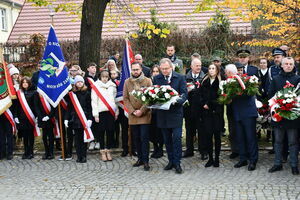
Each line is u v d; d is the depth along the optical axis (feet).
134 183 21.49
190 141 26.50
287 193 19.12
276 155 22.75
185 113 26.18
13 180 22.77
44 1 40.52
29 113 27.14
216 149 23.93
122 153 27.58
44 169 24.94
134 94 22.68
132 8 46.52
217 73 23.41
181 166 24.50
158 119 23.45
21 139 33.19
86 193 20.17
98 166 25.21
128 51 28.14
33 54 57.11
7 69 27.48
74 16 67.26
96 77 30.42
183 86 23.17
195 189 20.16
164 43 53.16
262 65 29.55
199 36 53.01
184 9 63.31
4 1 93.09
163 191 20.03
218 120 23.45
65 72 26.71
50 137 27.35
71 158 27.32
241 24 57.52
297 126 21.81
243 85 22.08
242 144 23.80
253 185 20.45
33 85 28.73
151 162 25.72
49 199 19.49
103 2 34.04
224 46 52.34
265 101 26.96
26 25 68.03
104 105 26.04
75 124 25.98
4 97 26.86
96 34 34.12
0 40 92.22
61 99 26.68
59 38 64.49
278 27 39.29
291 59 22.39
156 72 26.76
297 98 21.31
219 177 22.03
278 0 35.70
